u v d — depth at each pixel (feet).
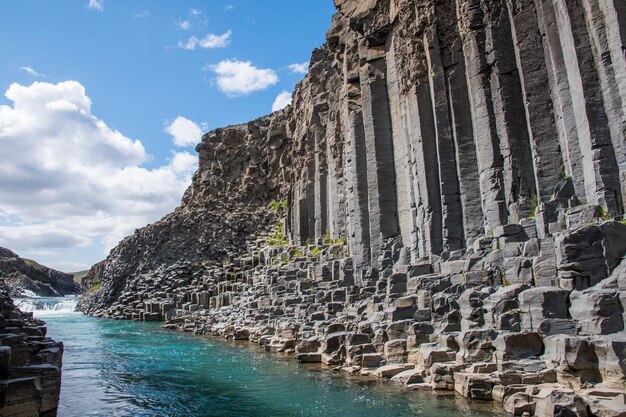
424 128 95.40
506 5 86.84
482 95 86.17
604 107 65.72
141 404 61.62
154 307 203.41
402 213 104.27
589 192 66.54
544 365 50.67
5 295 76.13
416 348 68.03
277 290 139.13
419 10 100.22
